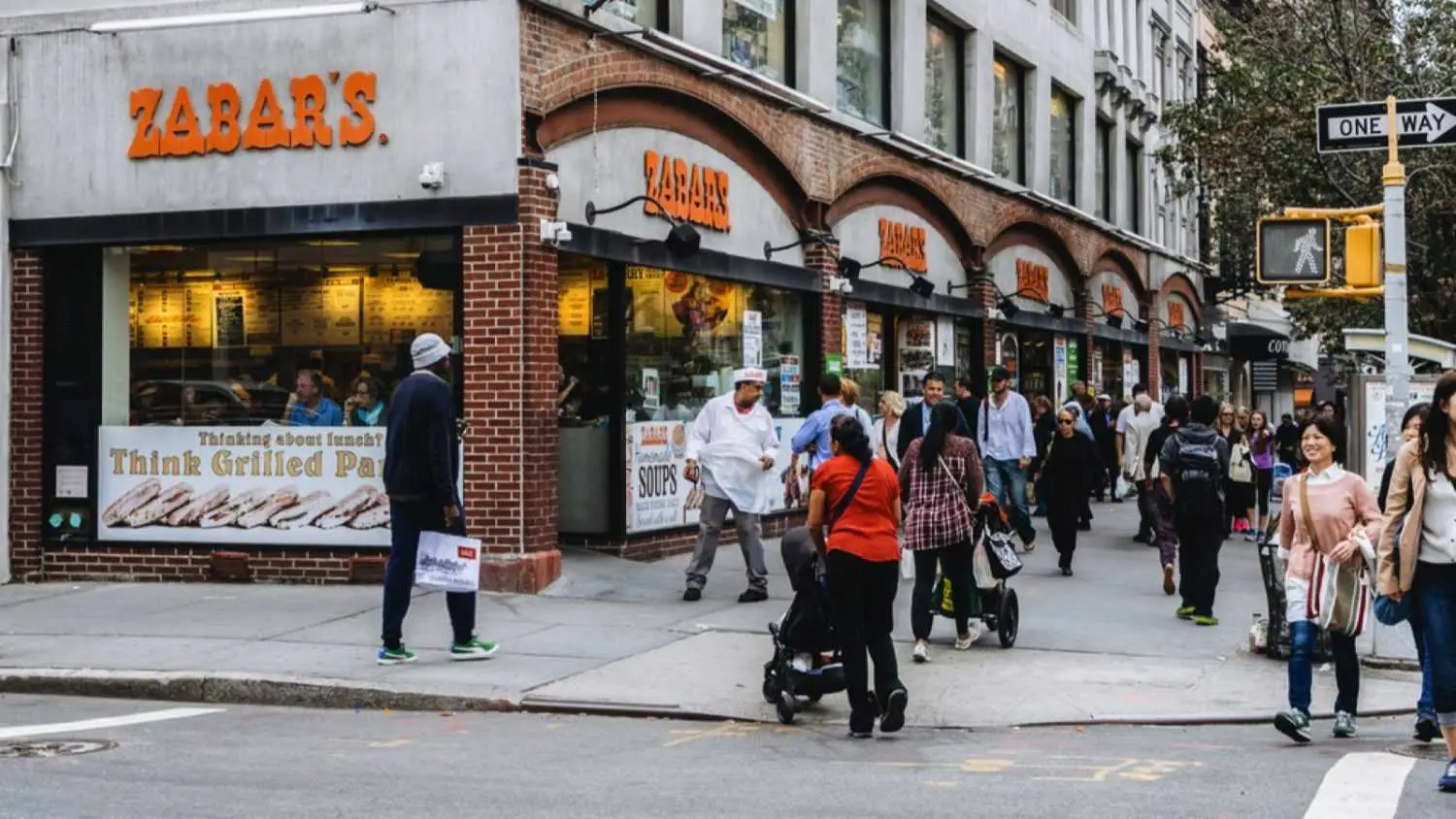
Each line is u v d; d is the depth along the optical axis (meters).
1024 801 6.74
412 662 10.38
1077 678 10.12
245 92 13.73
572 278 15.02
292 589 13.55
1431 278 23.89
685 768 7.61
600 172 14.36
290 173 13.61
